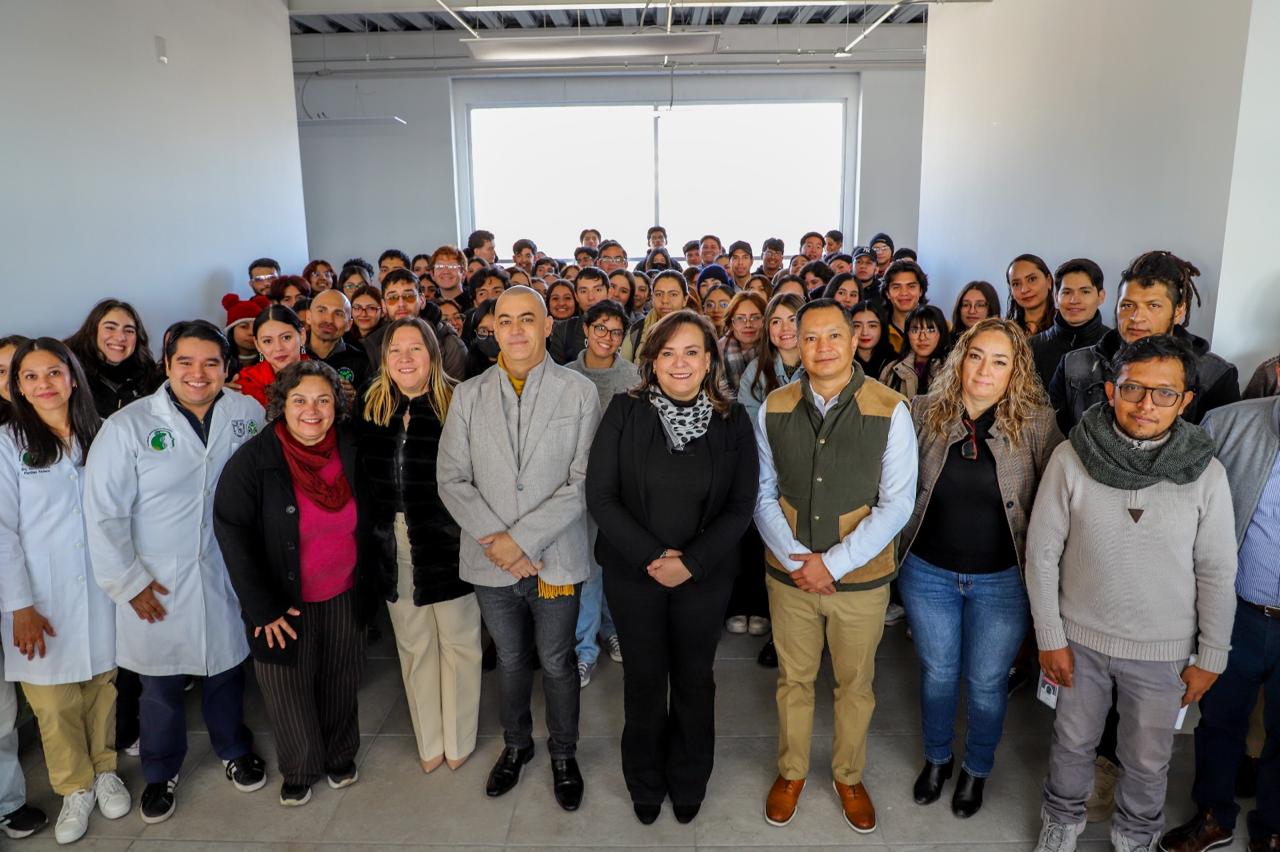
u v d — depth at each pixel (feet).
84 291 16.05
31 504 7.56
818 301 7.27
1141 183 13.65
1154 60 13.21
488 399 7.80
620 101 36.50
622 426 7.32
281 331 10.35
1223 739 7.26
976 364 7.17
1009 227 19.71
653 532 7.24
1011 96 19.52
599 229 38.73
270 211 24.43
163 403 7.85
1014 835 7.72
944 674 7.88
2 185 13.96
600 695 10.25
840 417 7.27
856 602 7.41
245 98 22.97
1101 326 10.57
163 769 8.07
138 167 17.89
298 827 7.97
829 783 8.50
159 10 18.74
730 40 34.65
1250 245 11.22
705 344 7.15
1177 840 7.43
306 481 7.68
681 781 7.84
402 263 20.72
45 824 8.00
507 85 36.32
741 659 11.03
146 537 7.75
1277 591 6.80
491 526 7.71
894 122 35.88
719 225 38.63
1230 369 8.49
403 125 35.40
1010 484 7.29
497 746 9.27
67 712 7.80
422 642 8.53
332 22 33.53
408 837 7.82
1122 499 6.48
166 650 7.87
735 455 7.31
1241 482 6.89
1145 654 6.59
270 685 7.89
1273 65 10.82
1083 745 7.09
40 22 14.87
